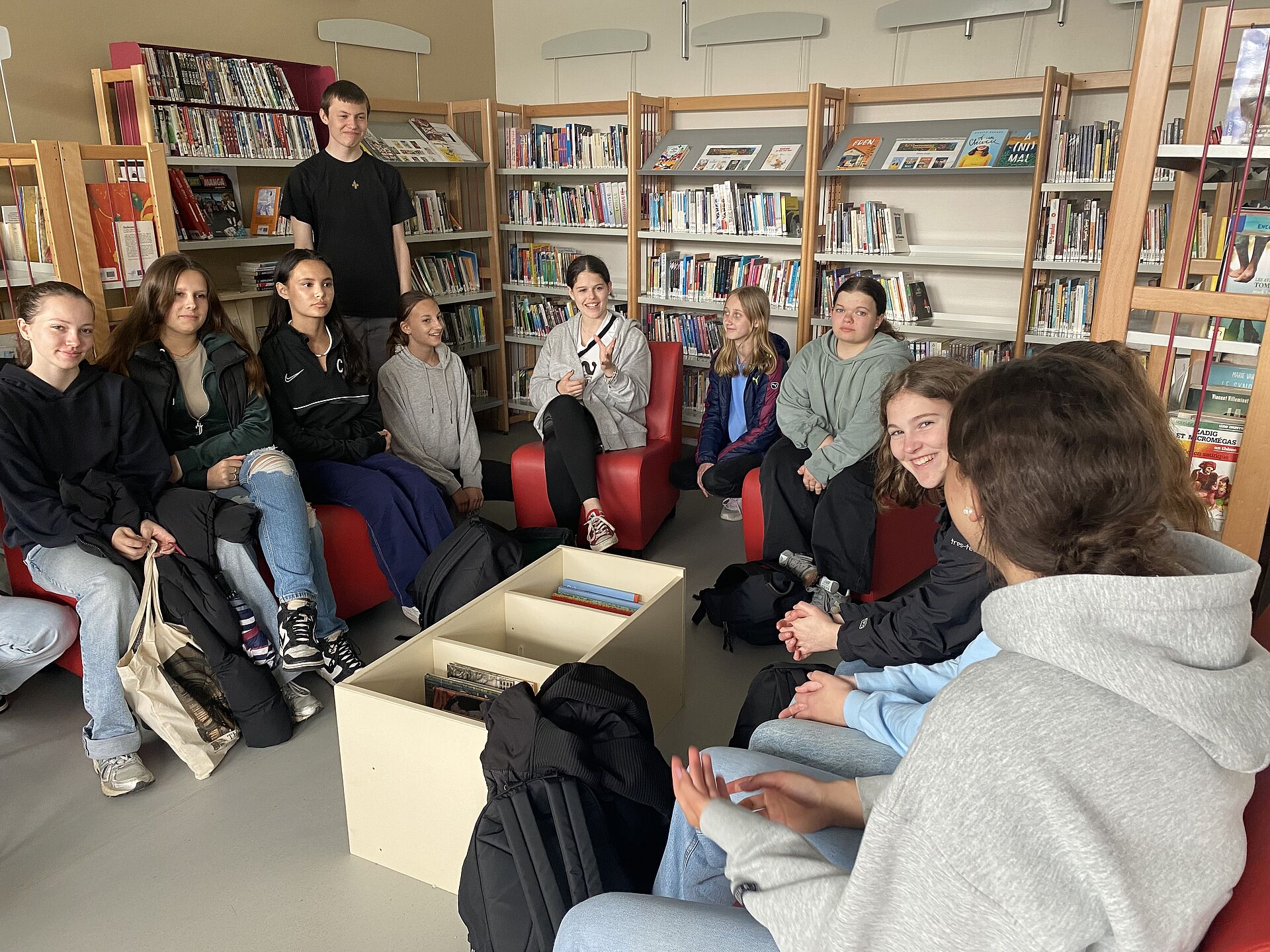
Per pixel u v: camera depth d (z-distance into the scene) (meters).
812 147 4.13
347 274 3.90
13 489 2.20
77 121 3.58
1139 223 1.79
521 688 1.64
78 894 1.81
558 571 2.59
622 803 1.55
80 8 3.52
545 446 3.48
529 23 5.37
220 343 2.70
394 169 3.99
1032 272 3.87
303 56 4.42
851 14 4.34
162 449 2.51
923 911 0.71
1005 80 3.82
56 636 2.29
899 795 0.72
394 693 1.98
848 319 3.07
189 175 3.78
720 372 3.65
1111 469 0.70
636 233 4.78
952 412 0.80
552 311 5.21
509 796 1.47
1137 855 0.67
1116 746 0.68
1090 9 3.78
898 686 1.48
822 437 3.13
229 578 2.39
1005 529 0.75
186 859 1.91
